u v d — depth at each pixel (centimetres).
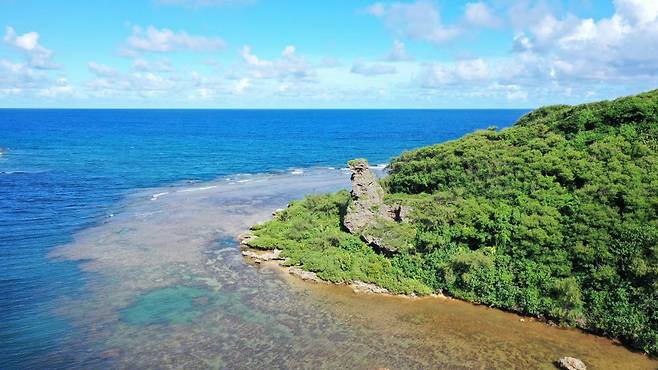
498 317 2895
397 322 2830
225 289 3284
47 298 3073
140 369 2308
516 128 4638
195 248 4106
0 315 2822
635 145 3544
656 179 3144
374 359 2419
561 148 3859
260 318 2862
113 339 2588
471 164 4172
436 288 3241
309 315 2911
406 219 3750
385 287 3262
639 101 3856
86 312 2895
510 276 3056
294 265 3681
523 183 3628
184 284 3353
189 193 6366
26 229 4528
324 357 2433
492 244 3331
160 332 2673
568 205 3250
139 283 3353
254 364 2361
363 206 3891
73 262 3712
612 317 2647
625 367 2366
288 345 2548
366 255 3606
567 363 2319
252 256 3903
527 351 2512
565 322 2767
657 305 2547
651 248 2708
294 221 4425
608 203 3131
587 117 4012
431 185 4300
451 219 3544
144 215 5134
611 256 2838
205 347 2520
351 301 3116
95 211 5272
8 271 3497
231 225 4806
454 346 2556
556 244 3059
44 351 2452
